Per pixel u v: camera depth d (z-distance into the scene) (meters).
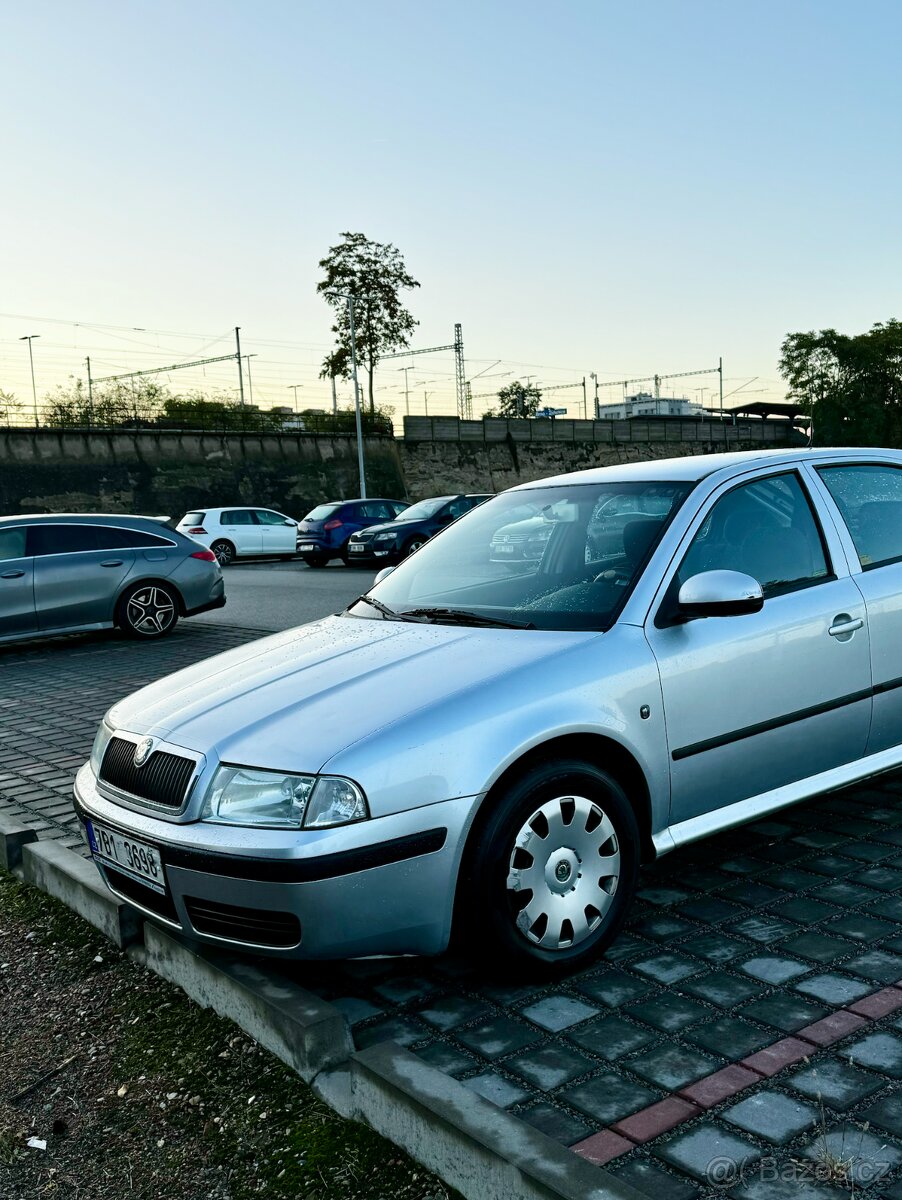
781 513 3.98
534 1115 2.45
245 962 3.19
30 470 41.00
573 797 3.10
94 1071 2.98
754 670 3.59
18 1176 2.57
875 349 76.56
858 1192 2.09
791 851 4.05
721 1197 2.12
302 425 54.25
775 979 3.05
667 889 3.77
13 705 8.47
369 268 56.03
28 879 4.50
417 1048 2.80
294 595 17.19
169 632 12.16
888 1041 2.67
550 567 3.83
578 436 69.81
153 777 3.15
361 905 2.79
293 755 2.89
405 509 26.34
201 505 45.56
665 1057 2.67
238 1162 2.49
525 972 3.05
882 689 4.03
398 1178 2.31
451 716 2.96
